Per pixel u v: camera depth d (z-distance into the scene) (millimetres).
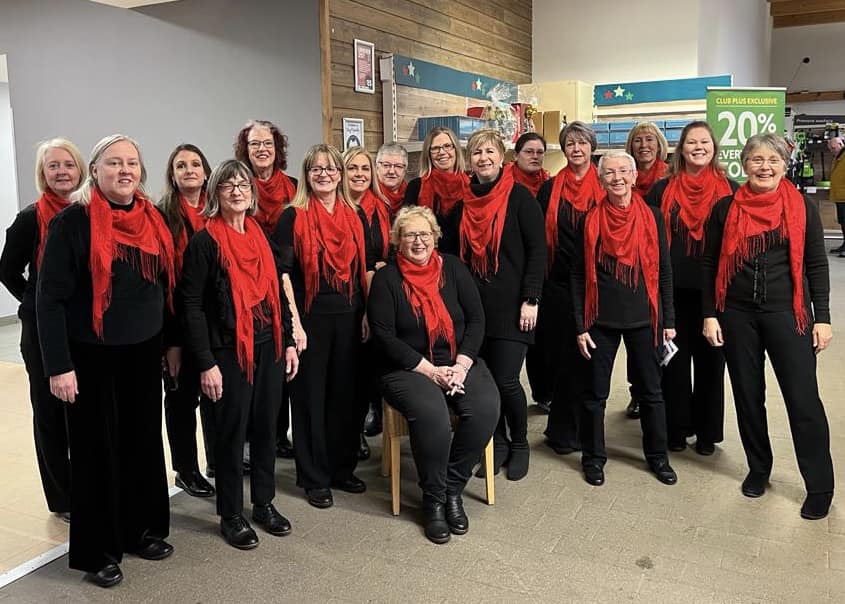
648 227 2945
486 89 6438
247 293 2484
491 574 2375
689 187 3225
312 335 2803
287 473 3223
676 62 7035
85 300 2201
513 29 7266
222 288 2461
